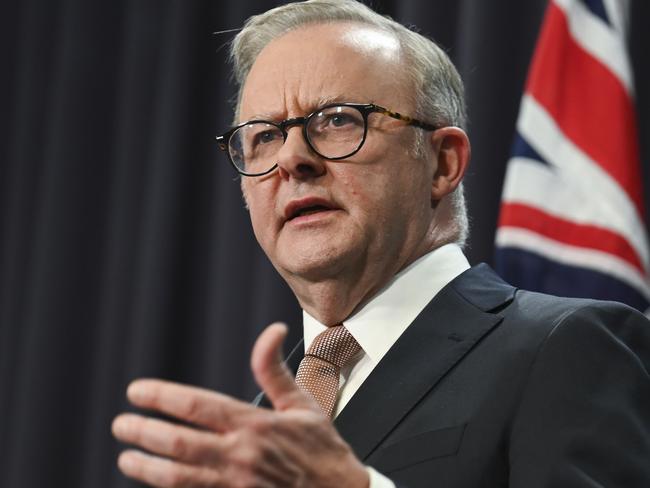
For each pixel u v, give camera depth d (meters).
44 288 6.16
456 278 2.96
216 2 6.13
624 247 4.54
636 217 4.57
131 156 6.14
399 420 2.56
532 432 2.40
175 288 5.85
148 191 5.98
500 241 4.65
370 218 2.88
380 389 2.65
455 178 3.14
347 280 2.90
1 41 6.74
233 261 5.66
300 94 2.98
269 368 1.96
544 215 4.63
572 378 2.45
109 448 5.83
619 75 4.68
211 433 1.87
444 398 2.57
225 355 5.59
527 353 2.56
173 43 6.03
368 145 2.92
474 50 5.09
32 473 5.98
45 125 6.52
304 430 1.94
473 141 5.04
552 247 4.60
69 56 6.38
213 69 6.07
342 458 1.99
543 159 4.66
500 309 2.80
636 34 4.94
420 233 3.00
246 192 3.18
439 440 2.47
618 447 2.35
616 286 4.50
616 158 4.62
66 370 6.09
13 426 6.12
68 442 6.04
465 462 2.42
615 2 4.77
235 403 1.89
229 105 5.92
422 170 3.03
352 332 2.90
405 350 2.73
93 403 5.99
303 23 3.21
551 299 2.77
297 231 2.90
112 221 6.18
